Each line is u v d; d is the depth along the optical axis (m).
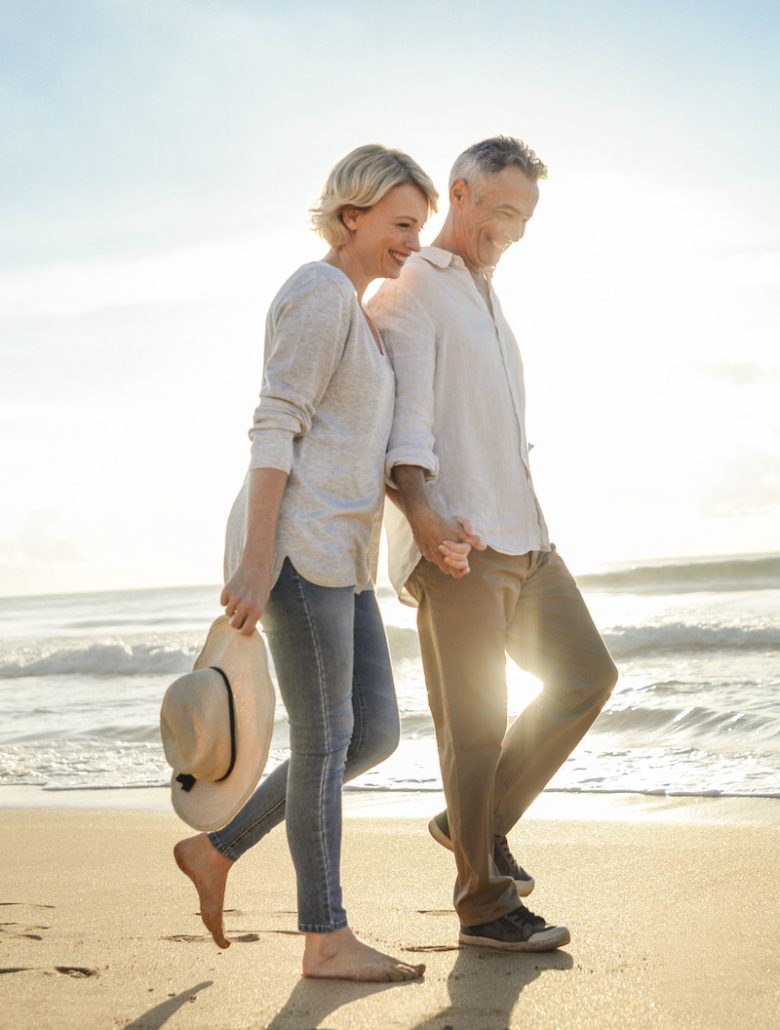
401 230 2.43
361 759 2.41
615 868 3.38
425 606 2.59
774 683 8.40
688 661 10.83
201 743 2.22
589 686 2.63
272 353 2.32
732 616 15.67
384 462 2.45
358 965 2.20
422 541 2.44
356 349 2.34
